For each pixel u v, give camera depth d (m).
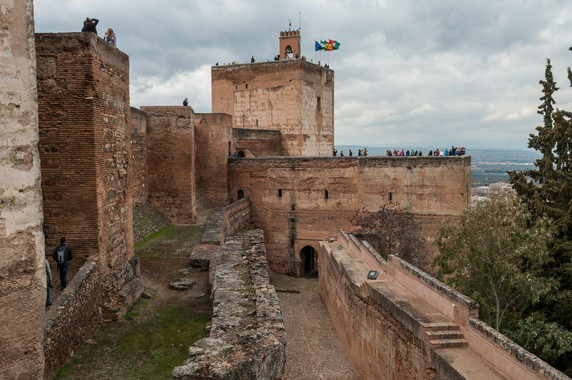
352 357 20.47
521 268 23.28
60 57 15.04
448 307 13.62
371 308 17.69
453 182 38.53
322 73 57.56
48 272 12.98
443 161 38.59
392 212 37.47
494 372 10.98
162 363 12.72
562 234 23.89
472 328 12.28
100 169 15.67
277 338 11.48
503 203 22.52
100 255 15.62
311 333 24.70
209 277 20.02
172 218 35.88
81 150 15.27
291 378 19.30
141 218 31.70
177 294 19.55
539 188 26.81
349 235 29.09
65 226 15.41
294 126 54.09
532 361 9.81
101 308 15.78
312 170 42.34
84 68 15.08
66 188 15.34
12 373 6.60
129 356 13.16
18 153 6.56
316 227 42.66
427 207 39.25
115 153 17.22
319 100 57.59
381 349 16.53
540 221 21.94
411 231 37.25
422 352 13.04
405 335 14.33
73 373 11.95
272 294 15.16
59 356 12.19
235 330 12.27
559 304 21.17
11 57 6.40
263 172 43.81
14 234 6.54
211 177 43.81
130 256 18.91
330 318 27.09
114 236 17.08
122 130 18.03
